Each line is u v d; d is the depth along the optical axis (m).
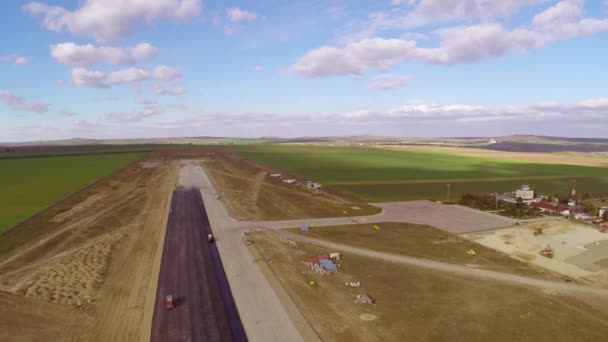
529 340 32.91
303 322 35.00
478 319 36.22
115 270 46.50
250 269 47.50
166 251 53.94
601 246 60.34
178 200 90.62
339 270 48.16
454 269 49.25
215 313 36.41
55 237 58.97
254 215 77.44
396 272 47.81
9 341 30.56
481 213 82.56
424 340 32.47
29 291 39.38
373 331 33.75
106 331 32.91
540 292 42.56
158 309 37.00
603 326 35.41
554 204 88.06
